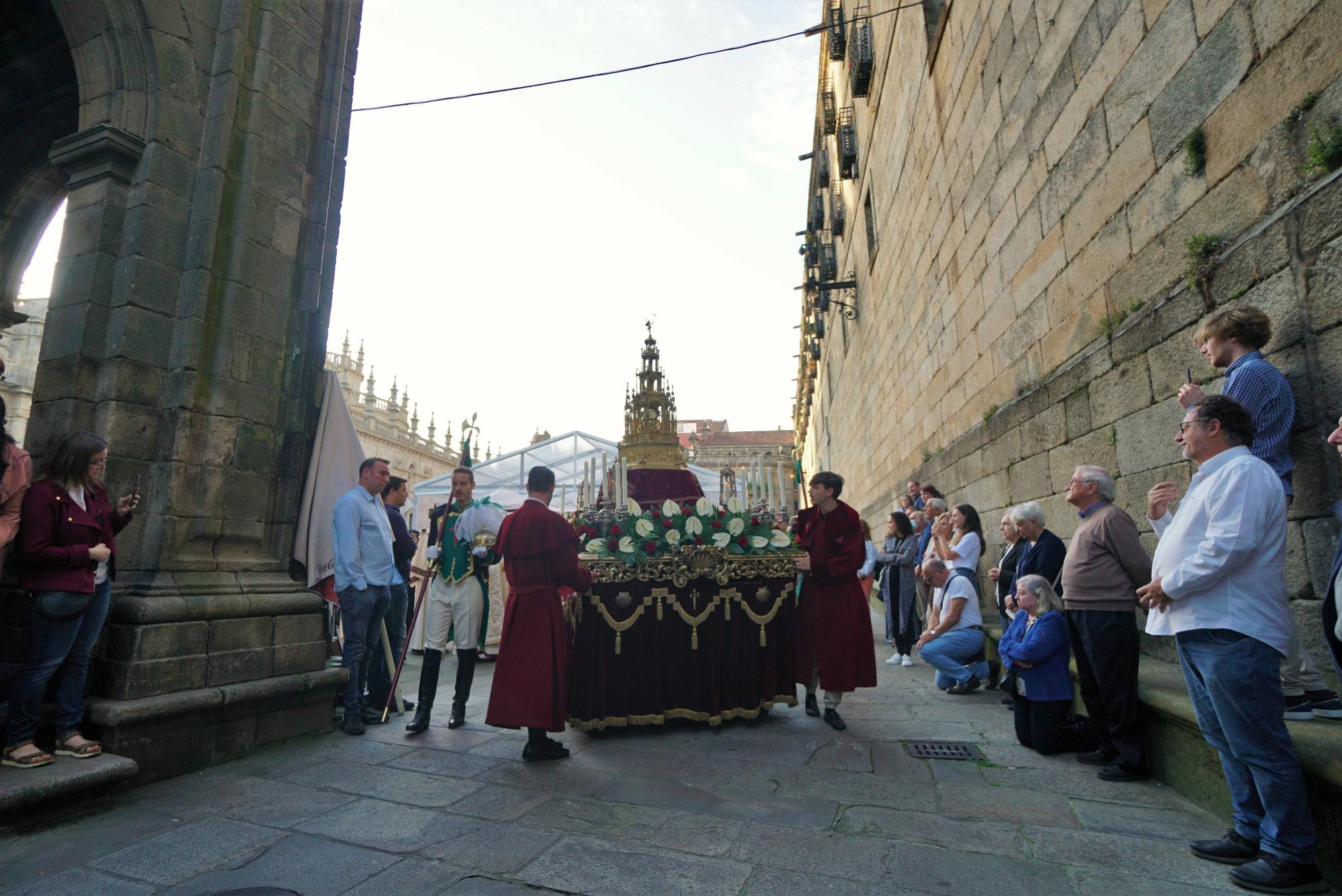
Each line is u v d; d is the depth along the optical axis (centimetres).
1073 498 371
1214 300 347
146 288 390
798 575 513
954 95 776
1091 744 386
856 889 228
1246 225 328
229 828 281
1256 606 234
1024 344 614
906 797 318
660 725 468
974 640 567
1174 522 260
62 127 588
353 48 541
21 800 272
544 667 386
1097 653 344
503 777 353
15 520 306
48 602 301
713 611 468
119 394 373
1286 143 300
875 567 862
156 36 404
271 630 414
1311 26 285
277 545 446
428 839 270
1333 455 279
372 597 460
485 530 475
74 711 319
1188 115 369
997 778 346
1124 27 431
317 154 499
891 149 1123
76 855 255
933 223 893
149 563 374
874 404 1480
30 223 604
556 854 256
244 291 432
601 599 454
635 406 875
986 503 729
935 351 917
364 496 470
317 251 490
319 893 226
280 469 454
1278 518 237
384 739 430
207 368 411
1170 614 253
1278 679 232
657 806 308
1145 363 415
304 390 472
